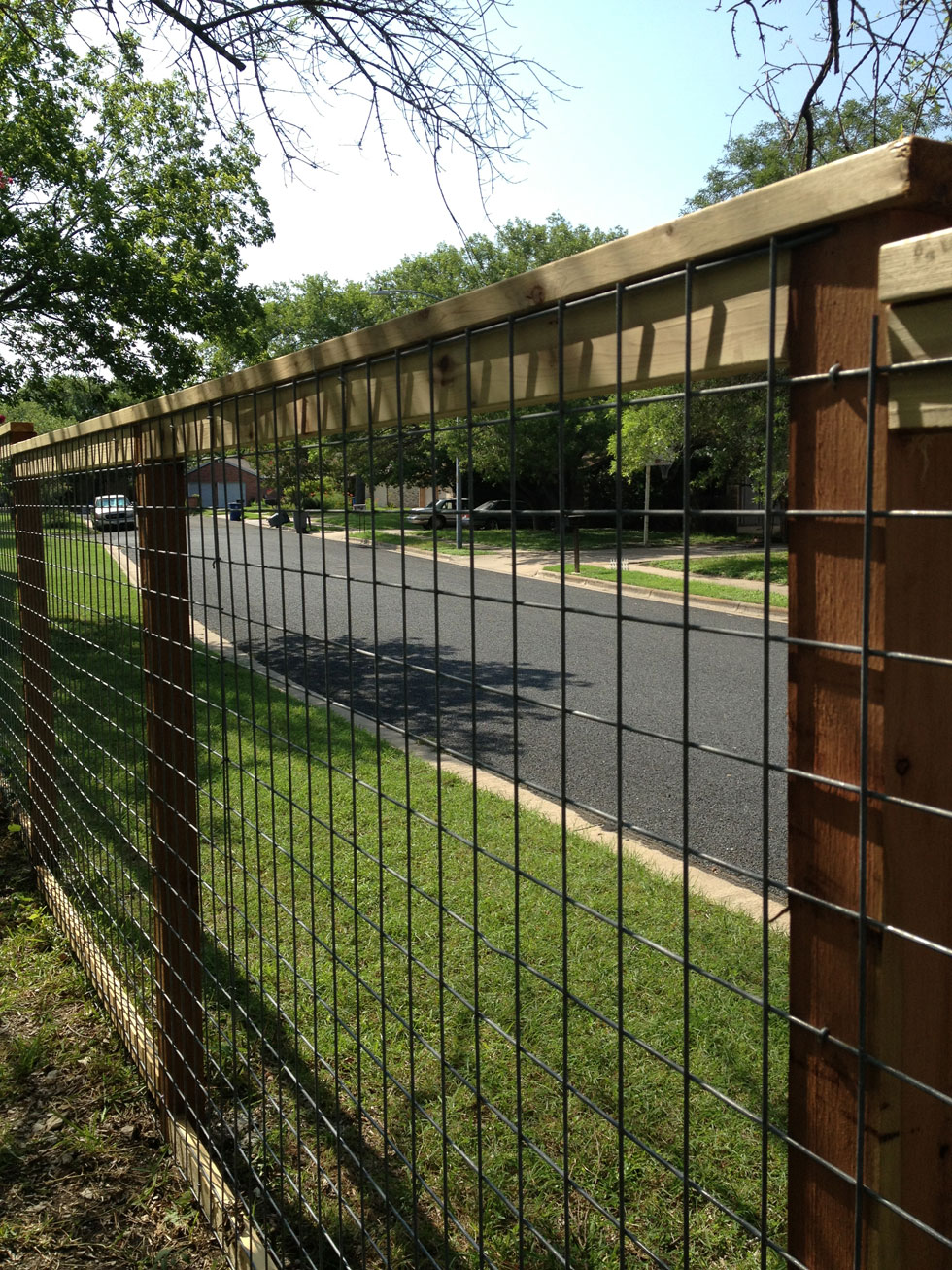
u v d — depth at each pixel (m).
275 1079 2.80
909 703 0.75
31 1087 3.03
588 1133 2.55
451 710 7.69
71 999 3.55
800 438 0.80
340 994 3.19
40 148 14.55
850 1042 0.80
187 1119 2.69
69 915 3.90
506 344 1.21
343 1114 2.65
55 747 4.30
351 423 1.60
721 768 6.01
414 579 16.53
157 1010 2.79
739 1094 2.68
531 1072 2.81
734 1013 3.03
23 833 5.08
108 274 14.91
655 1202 2.29
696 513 0.89
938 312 0.68
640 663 9.80
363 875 4.14
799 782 0.82
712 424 16.67
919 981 0.78
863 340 0.74
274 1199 2.34
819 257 0.77
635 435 18.56
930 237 0.67
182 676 2.53
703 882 4.07
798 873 0.83
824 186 0.74
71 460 3.56
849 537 0.76
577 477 23.80
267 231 16.47
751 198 0.81
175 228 15.79
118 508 3.00
